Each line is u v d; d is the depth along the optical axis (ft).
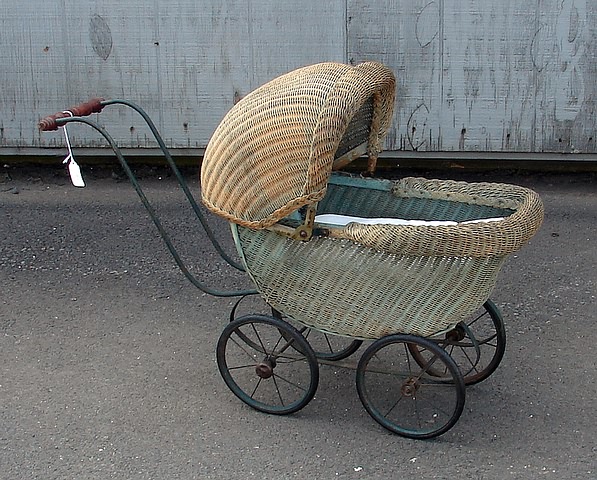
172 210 19.86
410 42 20.58
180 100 21.35
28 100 21.57
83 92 21.47
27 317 14.85
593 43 20.27
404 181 12.62
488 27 20.35
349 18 20.52
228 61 20.99
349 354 13.15
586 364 13.24
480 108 20.94
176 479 10.71
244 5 20.58
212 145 11.27
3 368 13.21
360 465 10.96
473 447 11.30
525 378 12.87
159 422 11.86
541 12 20.18
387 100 11.79
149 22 20.86
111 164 22.44
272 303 11.61
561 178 21.75
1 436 11.55
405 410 12.11
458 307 10.87
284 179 10.68
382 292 10.95
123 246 17.93
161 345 13.91
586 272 16.53
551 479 10.66
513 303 15.28
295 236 10.87
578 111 20.79
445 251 10.30
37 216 19.52
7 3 20.94
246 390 12.55
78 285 16.11
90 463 11.02
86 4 20.84
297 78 10.95
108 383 12.80
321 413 12.09
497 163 21.95
